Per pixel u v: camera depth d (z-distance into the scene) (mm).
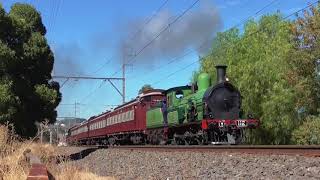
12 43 26062
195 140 24266
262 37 35469
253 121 22938
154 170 16578
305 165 11914
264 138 34062
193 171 14344
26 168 12156
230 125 22391
